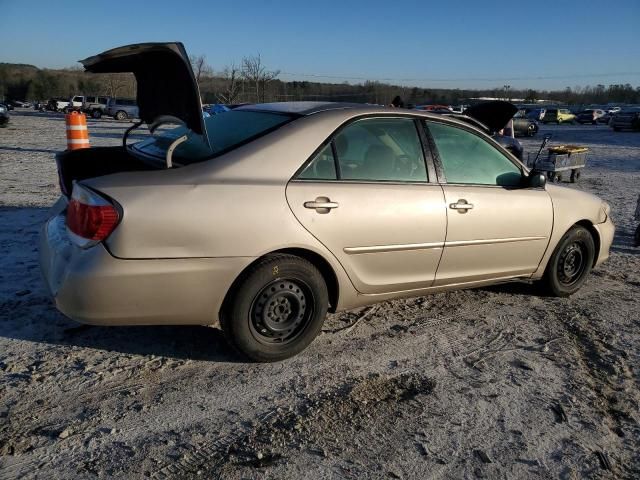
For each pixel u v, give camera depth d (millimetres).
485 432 2945
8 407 2930
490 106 5848
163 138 4004
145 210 2959
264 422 2932
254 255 3215
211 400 3104
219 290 3193
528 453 2793
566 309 4738
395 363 3635
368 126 3760
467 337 4082
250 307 3320
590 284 5445
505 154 4461
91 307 2980
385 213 3639
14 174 10688
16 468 2492
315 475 2553
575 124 51719
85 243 2971
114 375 3295
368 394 3250
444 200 3932
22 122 31969
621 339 4168
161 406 3021
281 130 3457
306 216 3348
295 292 3457
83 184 3090
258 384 3291
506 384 3439
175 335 3816
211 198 3102
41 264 3494
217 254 3123
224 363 3504
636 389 3455
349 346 3834
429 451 2768
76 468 2518
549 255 4707
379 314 4398
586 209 4898
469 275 4246
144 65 3354
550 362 3756
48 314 4000
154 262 3004
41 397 3033
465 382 3441
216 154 3287
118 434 2770
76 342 3646
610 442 2912
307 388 3277
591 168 16109
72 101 45469
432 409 3131
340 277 3580
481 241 4172
